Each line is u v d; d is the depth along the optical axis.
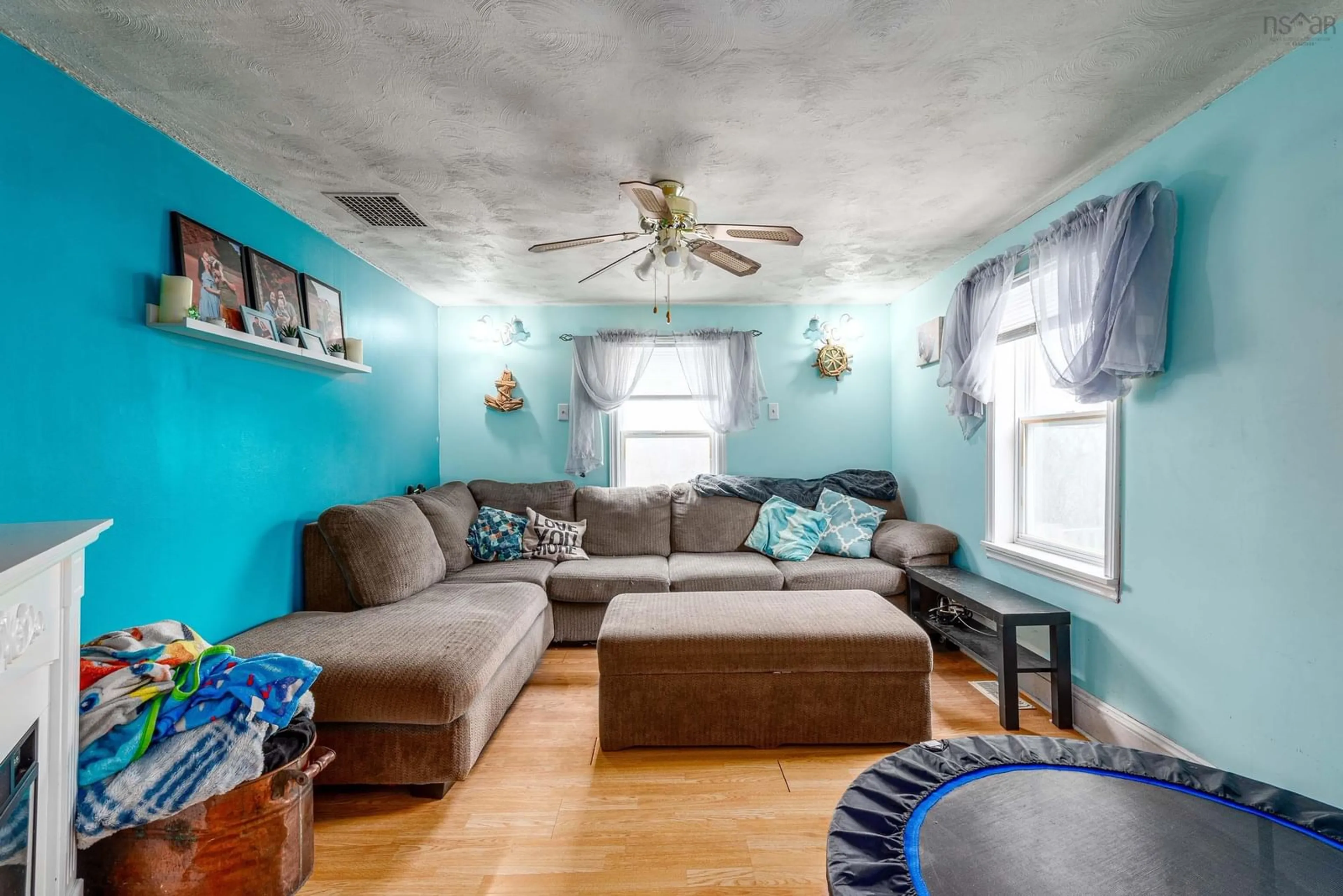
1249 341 1.80
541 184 2.53
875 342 4.71
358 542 2.78
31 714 1.10
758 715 2.39
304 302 2.85
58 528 1.23
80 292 1.75
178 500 2.11
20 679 1.06
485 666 2.18
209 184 2.28
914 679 2.40
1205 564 1.96
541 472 4.69
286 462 2.74
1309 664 1.65
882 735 2.39
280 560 2.69
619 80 1.81
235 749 1.42
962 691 2.97
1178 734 2.07
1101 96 1.91
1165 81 1.82
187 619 2.15
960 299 3.33
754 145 2.22
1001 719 2.57
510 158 2.30
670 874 1.69
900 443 4.54
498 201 2.70
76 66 1.70
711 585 3.57
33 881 1.12
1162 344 2.07
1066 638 2.55
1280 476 1.72
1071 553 2.78
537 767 2.28
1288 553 1.70
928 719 2.40
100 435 1.81
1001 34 1.61
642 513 4.30
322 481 3.04
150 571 1.99
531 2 1.47
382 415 3.71
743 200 2.73
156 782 1.34
